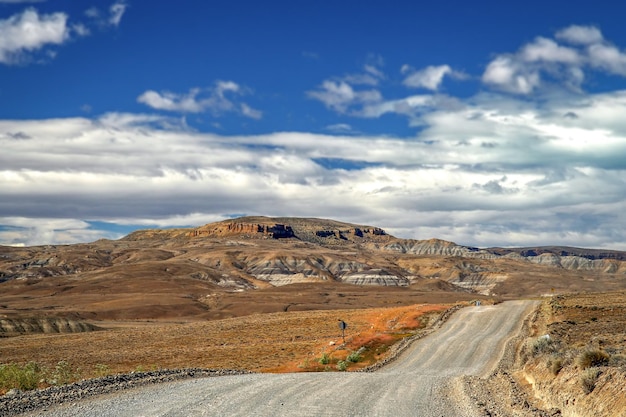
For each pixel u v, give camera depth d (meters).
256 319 105.56
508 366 40.97
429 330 65.31
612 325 62.12
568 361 23.70
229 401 18.91
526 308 80.31
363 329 79.88
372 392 22.64
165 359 64.50
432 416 17.84
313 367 45.38
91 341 91.25
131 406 17.59
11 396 18.95
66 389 20.64
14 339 100.06
